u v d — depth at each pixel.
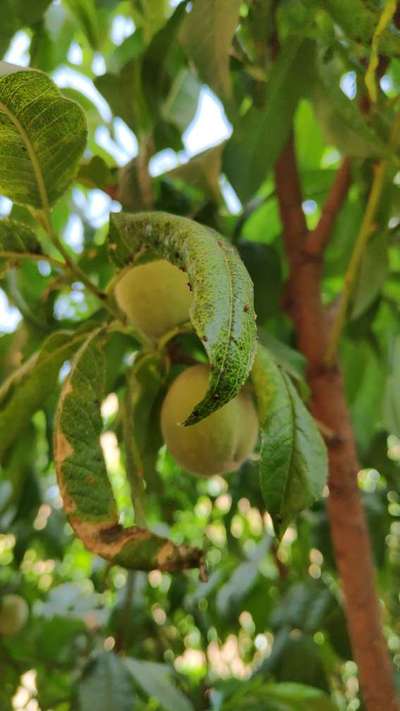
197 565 0.48
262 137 0.61
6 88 0.47
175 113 0.75
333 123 0.62
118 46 0.83
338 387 0.66
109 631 0.91
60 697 0.93
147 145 0.68
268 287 0.69
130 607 0.85
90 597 1.01
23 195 0.53
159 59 0.67
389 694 0.61
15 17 0.68
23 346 0.73
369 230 0.62
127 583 0.84
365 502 0.88
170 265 0.57
